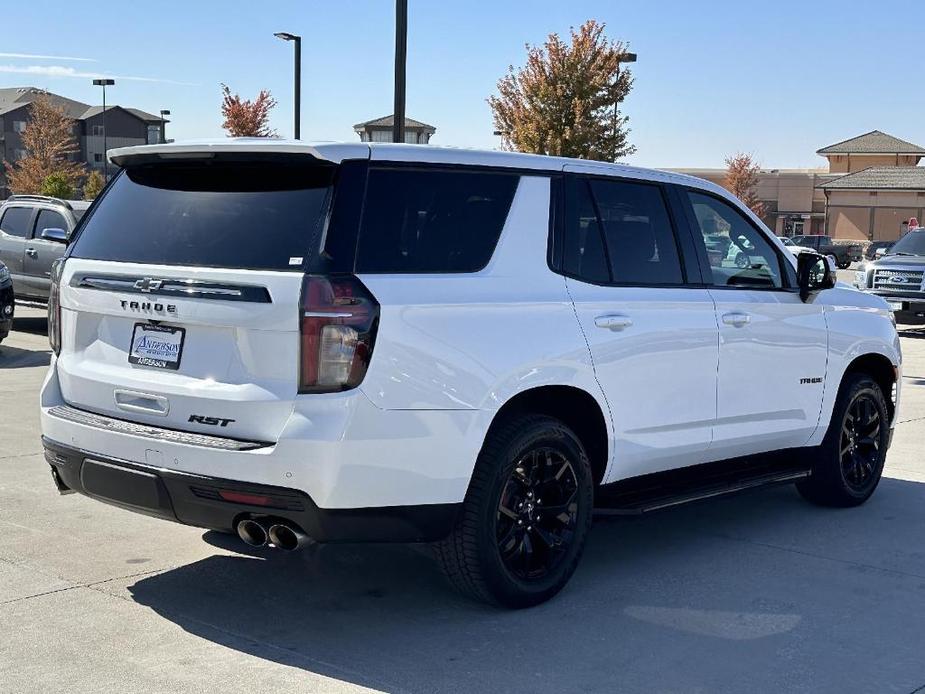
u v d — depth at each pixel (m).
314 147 4.28
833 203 72.69
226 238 4.42
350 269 4.24
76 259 4.88
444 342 4.41
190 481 4.27
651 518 6.61
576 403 5.11
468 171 4.76
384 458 4.24
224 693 3.92
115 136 101.81
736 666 4.30
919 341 18.30
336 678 4.08
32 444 7.96
